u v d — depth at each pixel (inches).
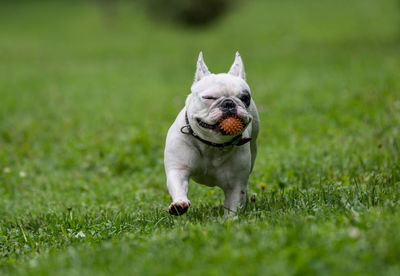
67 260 217.0
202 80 263.3
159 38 1911.9
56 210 372.8
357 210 252.7
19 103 880.3
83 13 2490.2
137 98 866.1
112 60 1454.2
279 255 192.5
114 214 333.1
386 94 654.5
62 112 785.6
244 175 286.4
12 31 2183.8
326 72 939.3
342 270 179.9
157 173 478.9
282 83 880.3
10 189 464.8
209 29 2075.5
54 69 1315.2
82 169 520.4
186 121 277.4
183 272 188.4
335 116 597.0
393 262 185.0
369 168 386.3
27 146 599.5
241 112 249.6
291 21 2009.1
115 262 204.8
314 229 216.1
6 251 276.5
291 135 547.8
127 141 577.6
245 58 1296.8
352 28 1740.9
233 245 208.1
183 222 272.1
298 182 383.6
